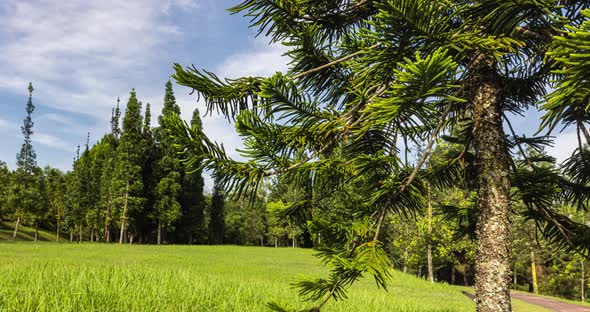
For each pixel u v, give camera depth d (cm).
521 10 197
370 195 282
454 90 312
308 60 343
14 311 396
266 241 6512
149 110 4628
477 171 292
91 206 5072
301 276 240
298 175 276
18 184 5109
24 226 5834
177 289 604
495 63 294
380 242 238
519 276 3469
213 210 5381
